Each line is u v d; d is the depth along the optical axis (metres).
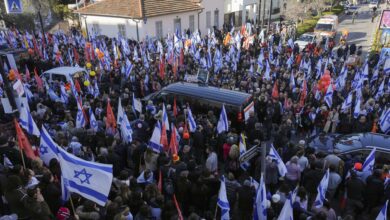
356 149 9.52
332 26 32.25
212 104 12.30
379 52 23.97
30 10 37.25
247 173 9.03
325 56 22.55
